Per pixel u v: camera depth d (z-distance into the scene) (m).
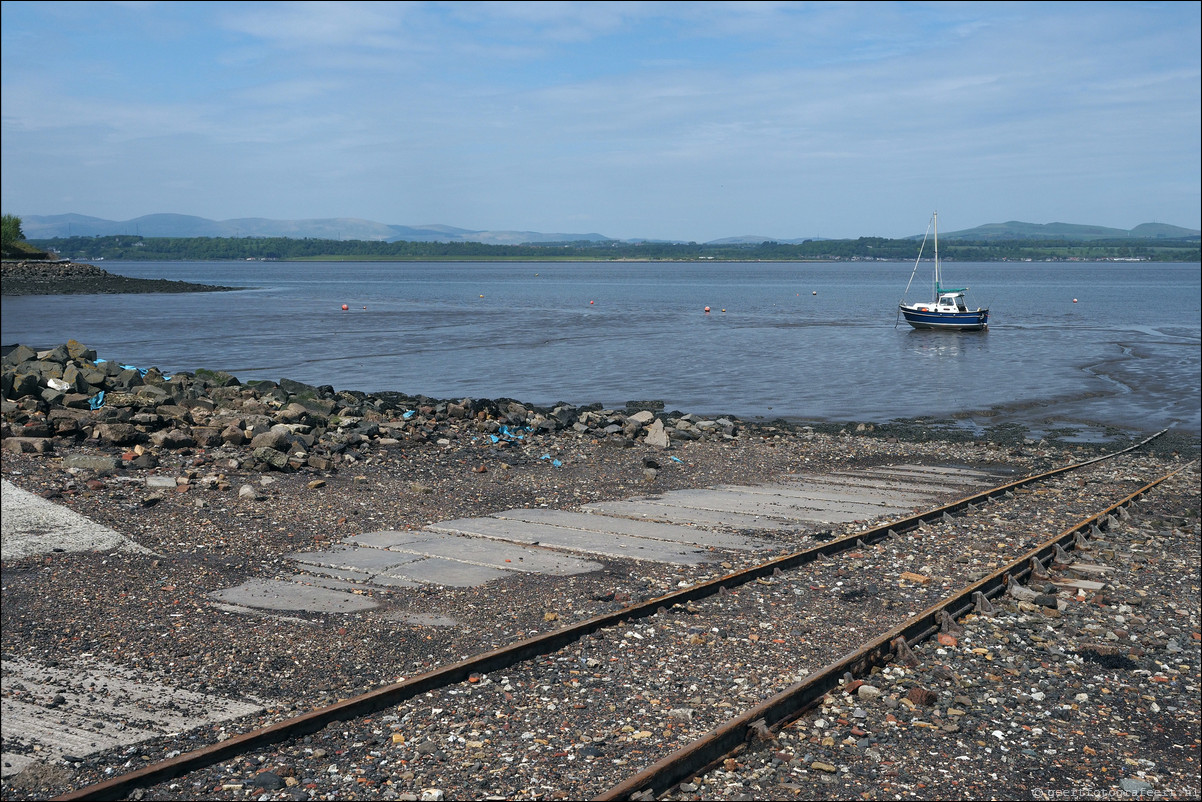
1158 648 9.73
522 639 8.55
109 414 16.95
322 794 5.88
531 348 51.75
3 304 89.12
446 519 13.14
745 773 6.46
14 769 6.14
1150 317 85.88
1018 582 11.52
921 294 136.62
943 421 29.64
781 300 116.62
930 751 7.05
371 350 49.41
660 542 12.29
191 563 10.57
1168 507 16.81
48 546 10.79
